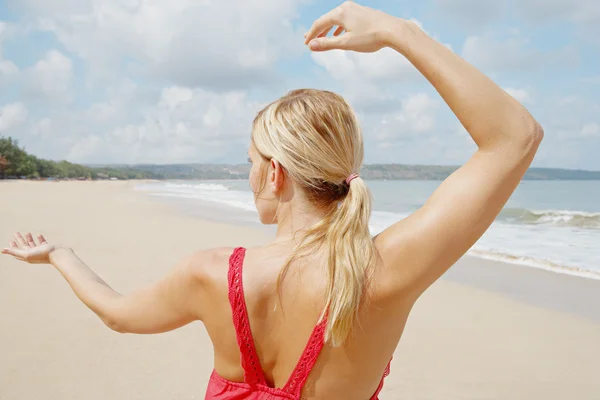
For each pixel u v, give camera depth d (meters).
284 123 1.01
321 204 1.02
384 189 45.28
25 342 4.07
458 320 5.15
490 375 3.77
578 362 4.02
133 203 24.00
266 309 0.96
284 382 0.98
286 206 1.04
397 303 0.94
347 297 0.89
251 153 1.11
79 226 12.63
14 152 95.19
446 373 3.80
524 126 0.89
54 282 5.90
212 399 1.04
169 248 9.27
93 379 3.45
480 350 4.29
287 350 0.96
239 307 0.96
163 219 15.59
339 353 0.94
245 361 0.98
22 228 11.77
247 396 0.99
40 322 4.55
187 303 1.05
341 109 1.02
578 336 4.64
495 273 7.44
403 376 3.75
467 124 0.92
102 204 22.50
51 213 16.28
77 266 1.31
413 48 0.95
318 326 0.93
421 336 4.65
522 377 3.73
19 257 1.35
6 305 5.02
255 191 1.08
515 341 4.51
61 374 3.51
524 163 0.90
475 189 0.90
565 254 8.95
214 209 20.66
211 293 1.00
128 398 3.21
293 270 0.96
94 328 4.41
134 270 7.00
